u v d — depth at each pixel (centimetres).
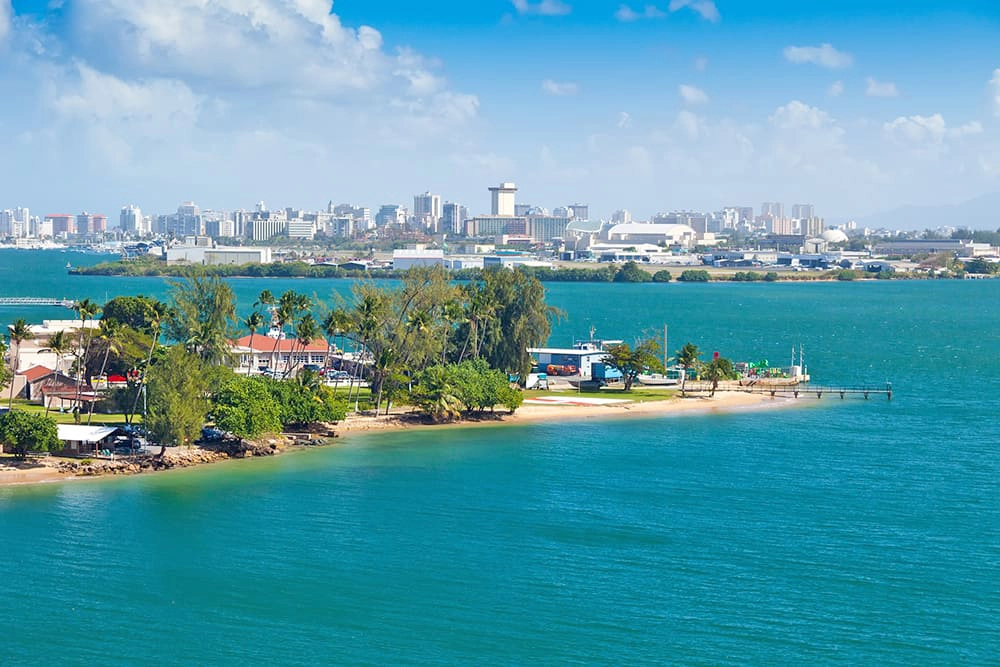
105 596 10306
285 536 11981
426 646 9288
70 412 17525
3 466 14412
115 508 12925
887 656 9031
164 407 14938
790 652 9119
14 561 11131
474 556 11362
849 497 13612
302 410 16912
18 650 9219
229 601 10206
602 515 12800
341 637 9469
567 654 9112
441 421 18625
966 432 18200
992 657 9006
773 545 11681
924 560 11200
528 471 14975
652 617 9800
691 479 14562
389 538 11925
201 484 14050
